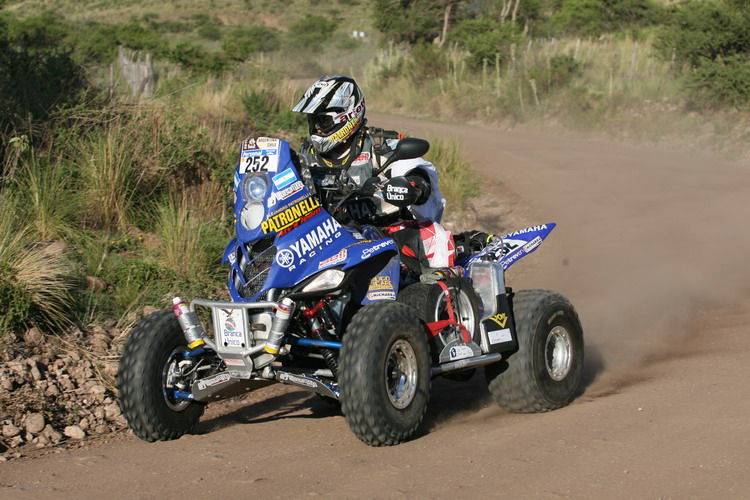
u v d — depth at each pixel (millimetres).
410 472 4250
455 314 5438
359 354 4531
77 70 10945
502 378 5539
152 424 4930
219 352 4762
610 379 6297
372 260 5082
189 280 7871
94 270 7754
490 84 28531
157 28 86812
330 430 5273
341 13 104312
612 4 49000
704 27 24938
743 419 4664
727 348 6621
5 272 6688
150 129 10016
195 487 4219
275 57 51625
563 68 26688
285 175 4727
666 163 17984
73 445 5297
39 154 9031
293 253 4715
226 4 104250
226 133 11367
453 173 14055
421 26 46094
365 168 5227
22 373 5984
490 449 4578
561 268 10273
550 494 3803
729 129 20406
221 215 9477
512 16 44562
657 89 23688
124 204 8992
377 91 32031
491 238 6051
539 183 14984
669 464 4070
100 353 6551
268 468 4480
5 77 10078
